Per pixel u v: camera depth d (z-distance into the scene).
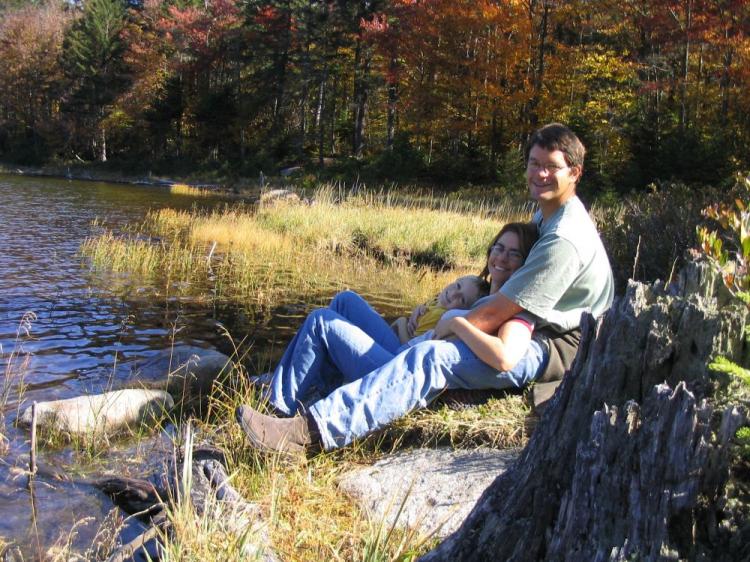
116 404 4.34
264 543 2.70
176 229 15.10
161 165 44.97
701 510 1.65
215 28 47.62
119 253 11.02
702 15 24.56
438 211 16.22
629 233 7.72
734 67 24.62
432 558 2.15
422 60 32.19
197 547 2.59
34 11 57.28
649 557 1.63
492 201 22.89
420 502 3.05
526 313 3.34
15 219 17.11
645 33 29.41
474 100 30.81
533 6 29.44
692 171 22.28
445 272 10.73
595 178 25.73
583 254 3.28
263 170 40.62
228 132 44.75
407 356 3.43
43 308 7.59
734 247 4.71
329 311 3.77
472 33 29.89
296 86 42.56
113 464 3.78
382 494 3.15
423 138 35.88
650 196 8.95
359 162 37.03
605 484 1.73
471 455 3.34
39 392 4.88
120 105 49.09
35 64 53.69
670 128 25.05
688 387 1.85
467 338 3.32
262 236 13.45
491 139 32.03
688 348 1.88
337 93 44.34
